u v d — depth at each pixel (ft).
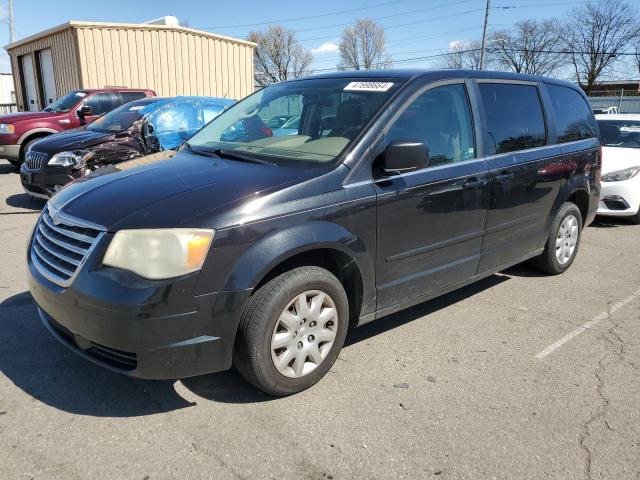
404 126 11.55
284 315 9.62
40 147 24.49
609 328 13.87
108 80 53.57
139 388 10.36
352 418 9.62
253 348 9.32
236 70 63.57
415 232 11.59
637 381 11.24
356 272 10.71
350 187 10.34
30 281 9.95
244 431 9.14
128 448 8.61
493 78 14.30
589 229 25.43
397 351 12.25
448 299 15.65
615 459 8.75
